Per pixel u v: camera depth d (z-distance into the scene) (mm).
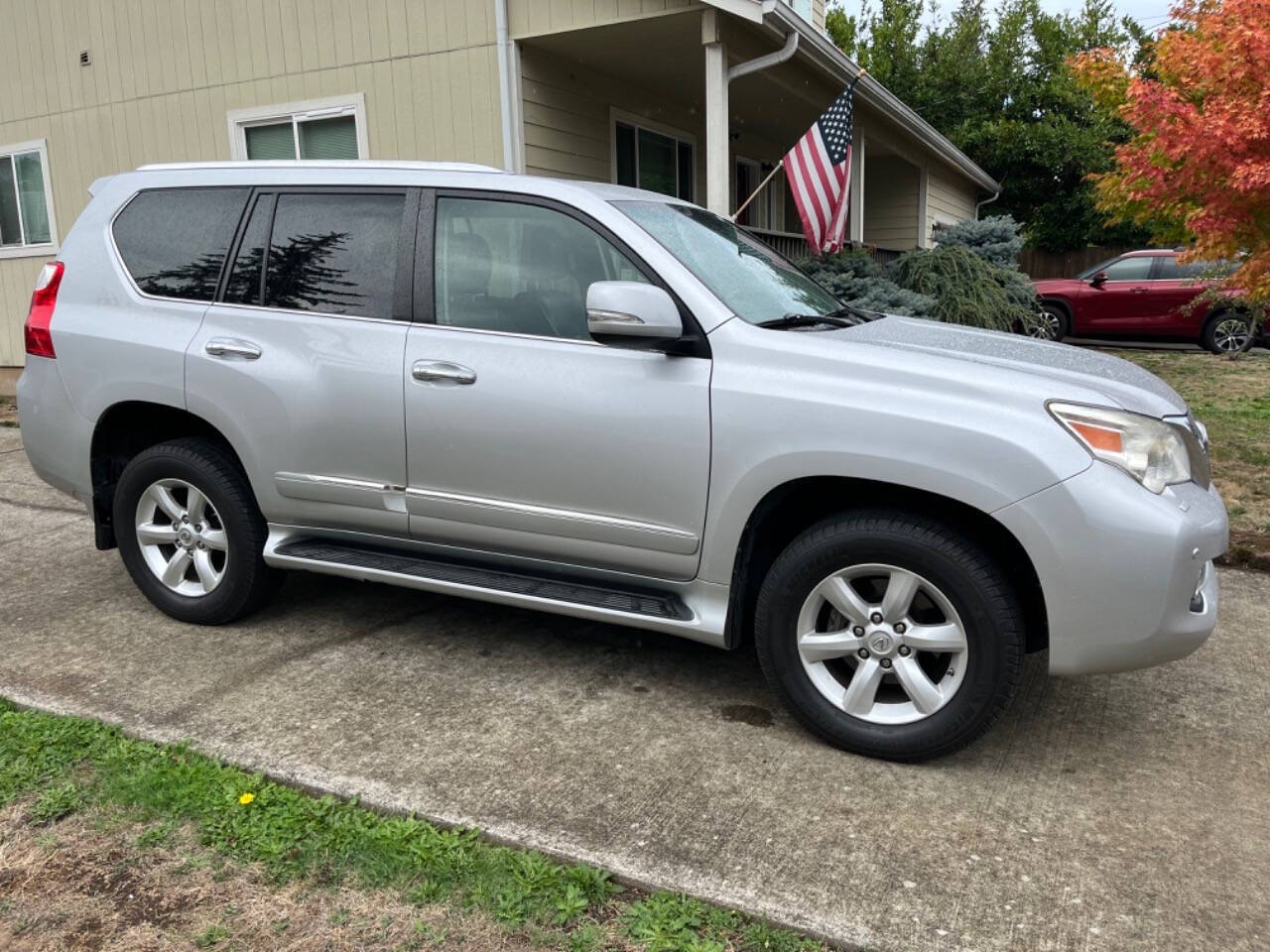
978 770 3117
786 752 3207
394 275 3711
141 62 10078
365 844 2658
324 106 9258
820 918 2391
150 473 4148
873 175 16781
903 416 2939
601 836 2711
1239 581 4902
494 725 3363
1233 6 5410
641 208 3691
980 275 11109
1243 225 5934
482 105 8578
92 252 4262
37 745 3164
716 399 3162
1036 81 27094
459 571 3736
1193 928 2373
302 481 3838
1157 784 3041
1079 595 2818
